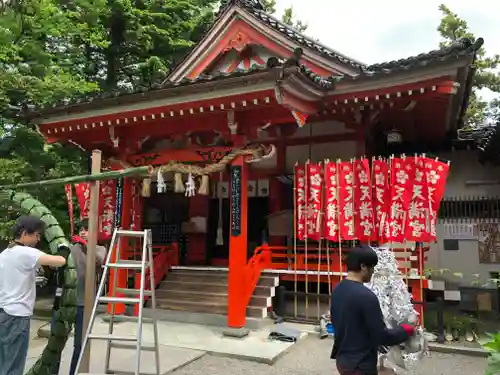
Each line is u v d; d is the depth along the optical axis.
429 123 9.94
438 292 9.80
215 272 10.38
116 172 4.56
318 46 10.71
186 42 16.28
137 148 9.82
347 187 8.16
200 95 7.69
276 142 10.45
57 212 11.65
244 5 10.75
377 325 2.94
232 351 6.74
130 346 5.11
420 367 6.03
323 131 9.95
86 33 11.92
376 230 7.91
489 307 9.03
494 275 10.84
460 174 11.62
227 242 12.76
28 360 6.14
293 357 6.67
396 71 7.58
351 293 3.08
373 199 7.99
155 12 16.11
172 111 8.15
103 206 10.10
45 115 9.23
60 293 4.89
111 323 5.18
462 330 7.80
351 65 9.88
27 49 9.98
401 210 7.72
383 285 4.86
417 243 8.67
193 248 12.83
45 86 9.69
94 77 16.66
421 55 7.55
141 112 8.43
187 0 17.00
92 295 4.64
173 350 6.82
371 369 2.98
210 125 8.63
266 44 10.87
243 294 8.29
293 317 8.88
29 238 4.31
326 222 8.27
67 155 12.75
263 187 11.46
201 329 8.26
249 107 7.78
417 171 7.69
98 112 8.76
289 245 10.61
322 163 8.56
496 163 11.05
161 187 9.27
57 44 12.62
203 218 12.77
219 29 11.10
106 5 14.26
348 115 9.48
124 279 9.52
